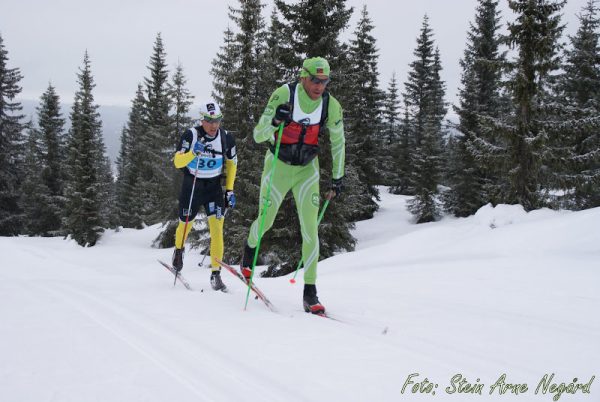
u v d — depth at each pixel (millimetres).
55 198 32031
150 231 27875
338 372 2318
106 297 3768
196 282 5438
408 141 37312
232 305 3752
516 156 13727
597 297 4473
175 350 2504
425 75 38875
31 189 32031
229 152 4957
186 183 4867
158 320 3092
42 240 26797
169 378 2113
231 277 6508
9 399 1864
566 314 3830
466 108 23656
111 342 2562
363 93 27484
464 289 4902
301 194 3930
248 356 2479
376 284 5324
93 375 2117
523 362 2646
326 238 14766
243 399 1951
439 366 2477
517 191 13844
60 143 34125
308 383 2162
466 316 3693
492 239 9016
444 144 32906
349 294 4586
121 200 40312
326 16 13875
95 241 25656
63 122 34594
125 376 2115
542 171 14312
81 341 2562
